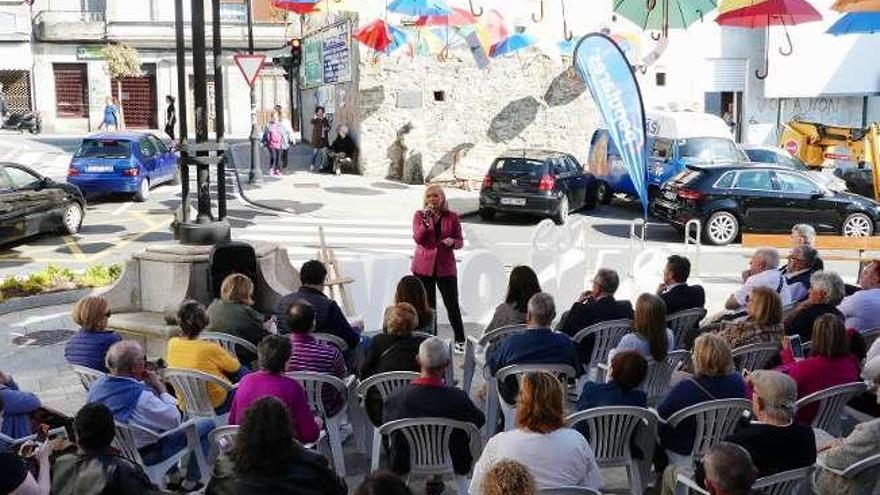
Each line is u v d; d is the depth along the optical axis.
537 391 4.97
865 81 32.69
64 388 9.35
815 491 5.62
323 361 6.83
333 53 29.41
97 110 45.84
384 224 20.45
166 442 6.23
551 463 4.88
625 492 6.73
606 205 24.78
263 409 4.29
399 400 5.86
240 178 26.84
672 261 8.80
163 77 46.06
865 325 8.24
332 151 28.16
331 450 7.05
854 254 14.73
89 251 17.08
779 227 19.27
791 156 24.75
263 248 11.02
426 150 26.62
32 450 5.39
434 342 5.92
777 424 5.17
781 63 32.38
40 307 12.63
